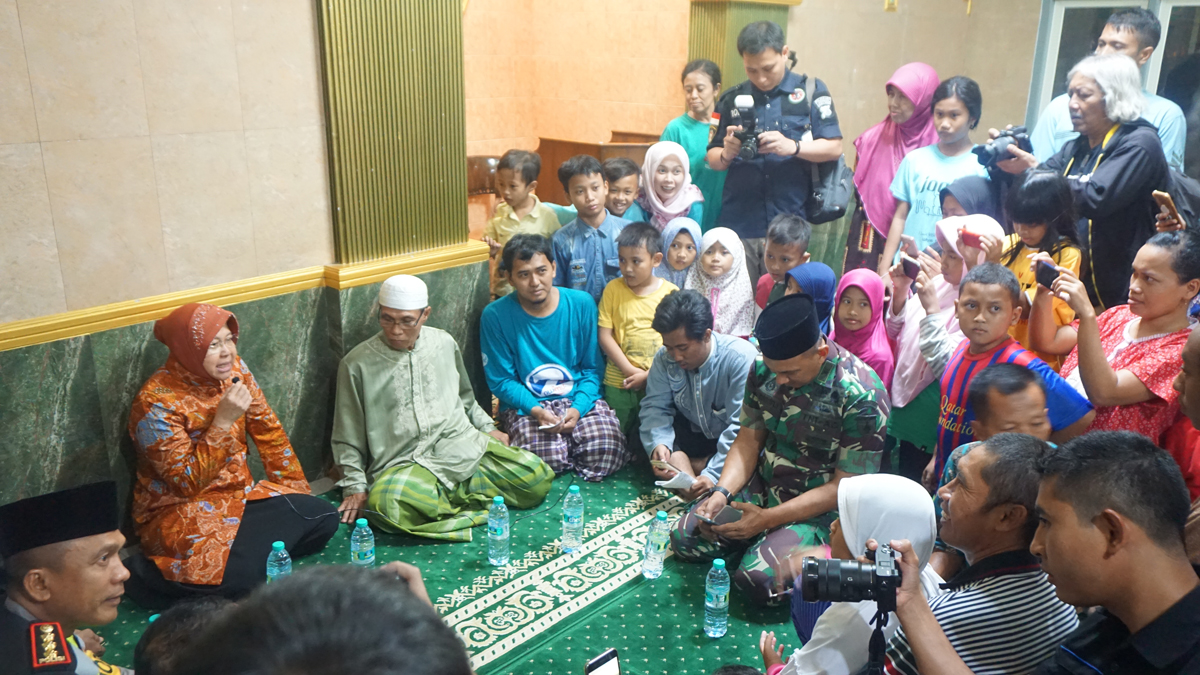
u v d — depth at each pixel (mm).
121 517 3092
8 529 1847
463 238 3992
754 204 4465
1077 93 3496
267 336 3391
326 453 3707
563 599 2920
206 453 2865
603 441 3773
